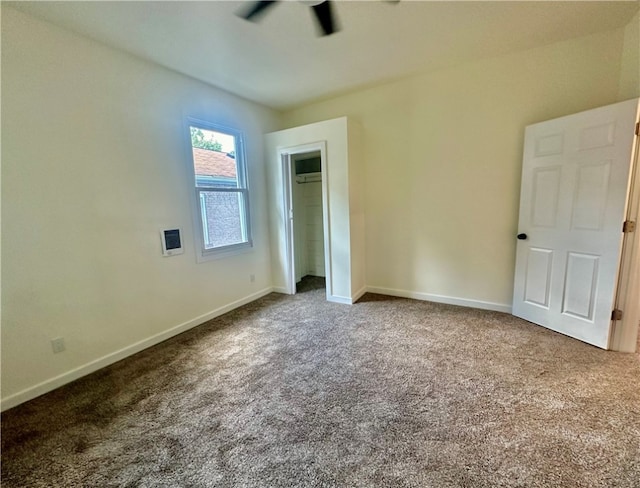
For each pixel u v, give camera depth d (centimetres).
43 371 217
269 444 161
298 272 510
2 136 194
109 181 250
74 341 233
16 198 201
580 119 244
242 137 380
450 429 166
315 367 235
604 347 242
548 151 268
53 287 221
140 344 276
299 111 429
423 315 327
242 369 237
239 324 326
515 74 291
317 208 522
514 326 291
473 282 343
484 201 324
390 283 397
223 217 362
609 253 234
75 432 175
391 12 217
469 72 311
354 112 384
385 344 267
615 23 243
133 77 264
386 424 172
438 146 339
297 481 138
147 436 170
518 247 304
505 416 174
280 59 282
